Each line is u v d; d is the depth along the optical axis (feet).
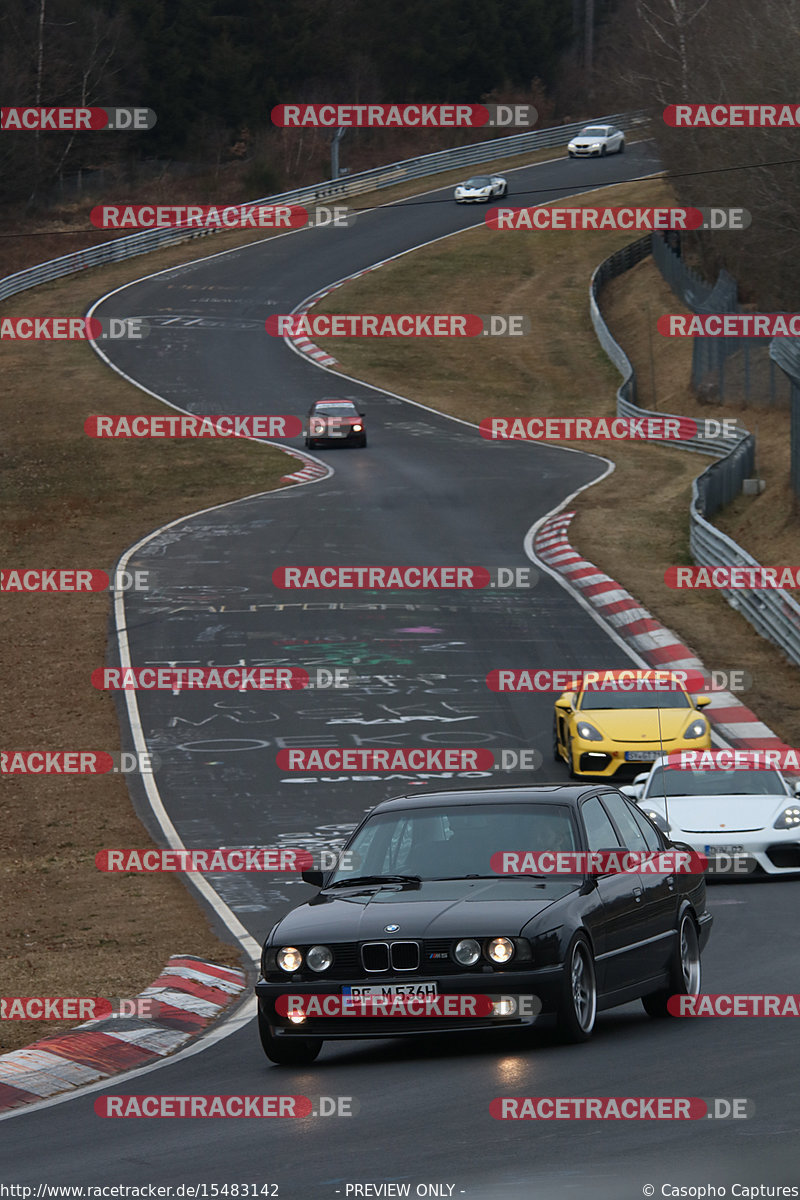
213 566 451.94
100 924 187.62
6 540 510.17
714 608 395.34
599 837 125.18
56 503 570.46
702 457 648.38
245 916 191.52
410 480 588.09
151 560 464.65
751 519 493.77
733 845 202.59
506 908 113.09
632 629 371.76
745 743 287.28
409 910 114.01
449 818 125.59
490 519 508.94
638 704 271.69
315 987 112.06
